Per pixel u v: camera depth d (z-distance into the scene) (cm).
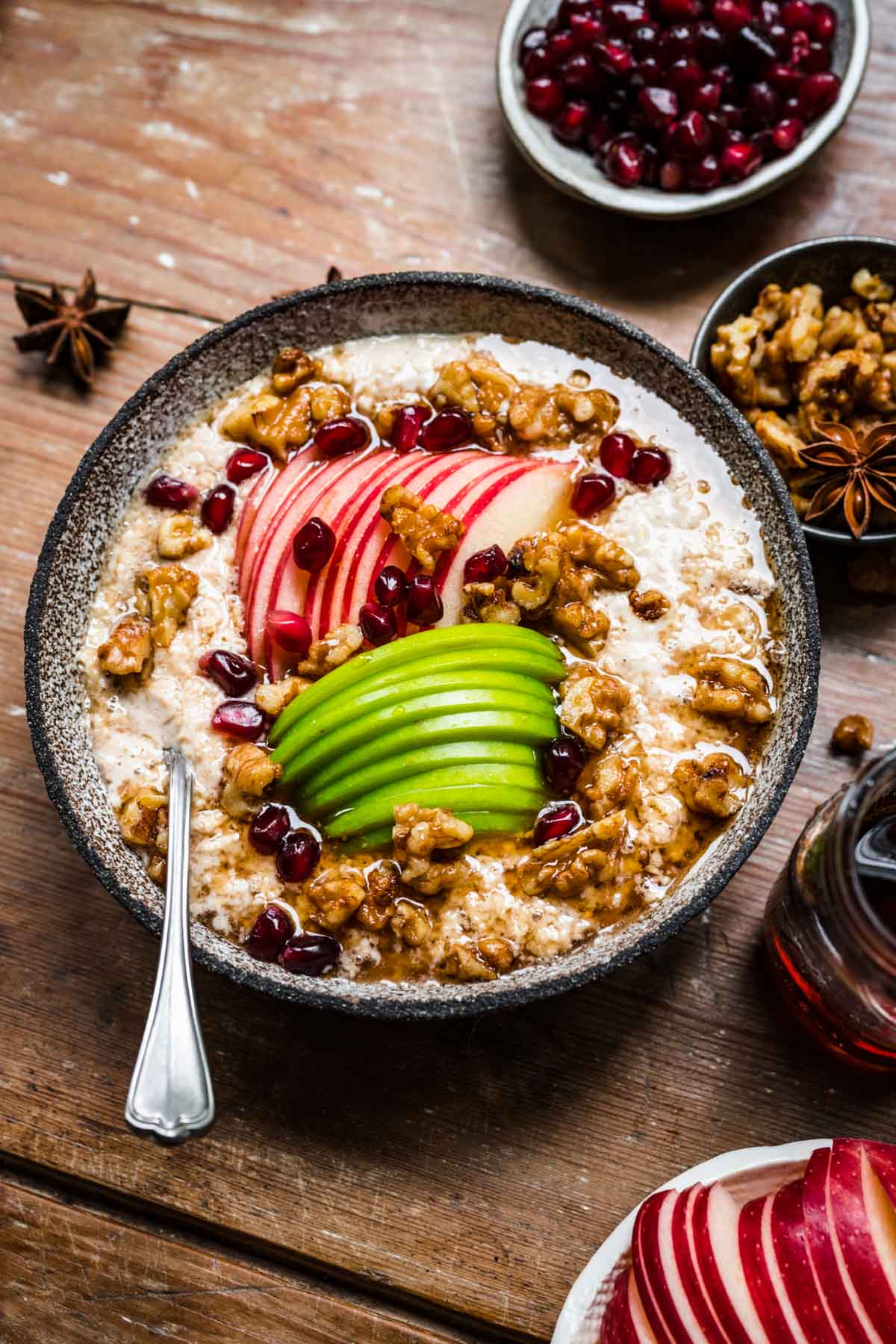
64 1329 56
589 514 57
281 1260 57
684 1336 52
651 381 57
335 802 54
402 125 65
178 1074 50
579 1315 54
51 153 65
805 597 53
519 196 64
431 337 58
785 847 59
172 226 64
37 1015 58
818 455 58
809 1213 52
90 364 62
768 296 60
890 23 65
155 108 66
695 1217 53
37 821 59
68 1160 57
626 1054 57
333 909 53
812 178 64
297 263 64
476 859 54
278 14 66
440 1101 57
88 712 55
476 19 66
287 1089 57
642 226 64
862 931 50
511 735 53
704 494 56
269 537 56
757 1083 57
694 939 58
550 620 56
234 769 54
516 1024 57
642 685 55
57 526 54
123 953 58
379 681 53
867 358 60
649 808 54
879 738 59
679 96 62
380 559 56
